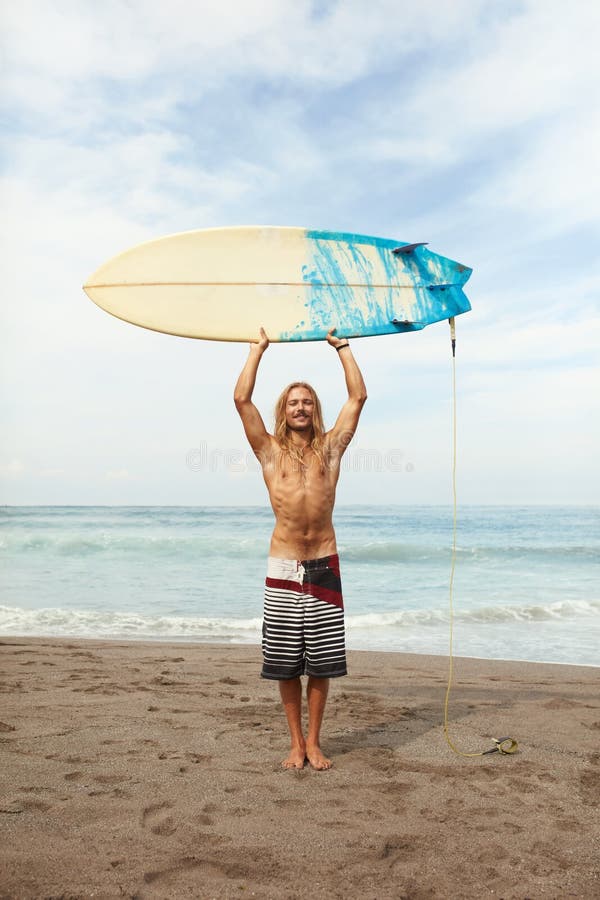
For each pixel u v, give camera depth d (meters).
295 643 3.36
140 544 18.50
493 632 8.24
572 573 14.21
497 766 3.35
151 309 4.09
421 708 4.59
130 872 2.18
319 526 3.41
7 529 25.77
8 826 2.52
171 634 8.09
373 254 4.24
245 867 2.23
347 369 3.70
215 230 4.20
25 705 4.41
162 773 3.14
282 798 2.86
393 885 2.15
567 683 5.46
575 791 3.02
